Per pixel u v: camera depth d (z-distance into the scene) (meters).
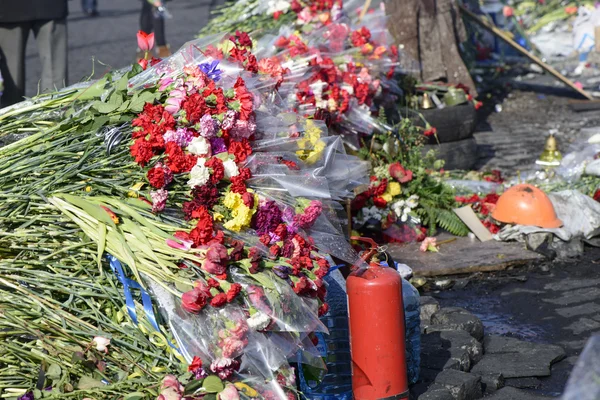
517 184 7.64
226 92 4.21
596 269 6.25
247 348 3.65
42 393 3.35
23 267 3.71
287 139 4.42
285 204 4.11
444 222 6.84
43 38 8.65
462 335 4.79
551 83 12.34
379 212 6.72
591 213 6.82
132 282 3.71
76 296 3.66
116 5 20.61
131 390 3.46
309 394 4.15
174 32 16.19
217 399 3.49
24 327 3.52
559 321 5.39
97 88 4.31
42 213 3.81
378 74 7.61
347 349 4.23
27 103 4.42
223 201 3.94
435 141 8.36
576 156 8.12
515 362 4.67
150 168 3.90
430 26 9.36
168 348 3.61
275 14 8.10
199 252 3.72
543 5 15.82
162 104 4.11
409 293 4.32
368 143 7.15
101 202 3.83
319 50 7.27
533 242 6.54
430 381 4.32
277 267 3.77
